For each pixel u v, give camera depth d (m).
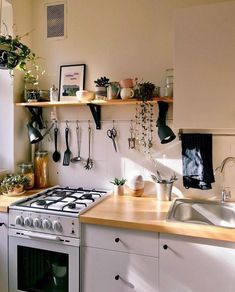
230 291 1.36
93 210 1.69
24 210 1.71
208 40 1.57
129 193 2.07
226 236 1.33
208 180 1.83
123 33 2.09
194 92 1.61
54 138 2.32
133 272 1.52
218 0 1.85
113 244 1.55
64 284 1.68
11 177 2.07
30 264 1.77
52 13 2.27
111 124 2.15
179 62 1.63
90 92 2.01
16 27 2.14
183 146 1.91
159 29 2.00
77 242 1.60
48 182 2.34
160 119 1.91
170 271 1.46
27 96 2.17
